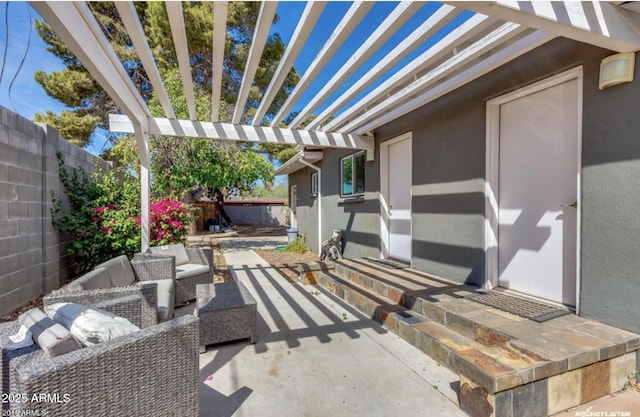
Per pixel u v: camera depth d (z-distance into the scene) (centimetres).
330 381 237
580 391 197
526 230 326
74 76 1089
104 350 134
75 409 124
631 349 214
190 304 441
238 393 223
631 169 226
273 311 394
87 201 534
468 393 194
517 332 235
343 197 740
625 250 229
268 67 1114
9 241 364
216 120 457
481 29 245
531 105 319
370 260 554
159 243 560
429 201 439
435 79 339
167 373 162
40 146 432
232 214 2298
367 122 514
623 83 230
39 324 155
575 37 212
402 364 261
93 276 292
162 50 1013
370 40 246
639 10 216
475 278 367
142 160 461
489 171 352
